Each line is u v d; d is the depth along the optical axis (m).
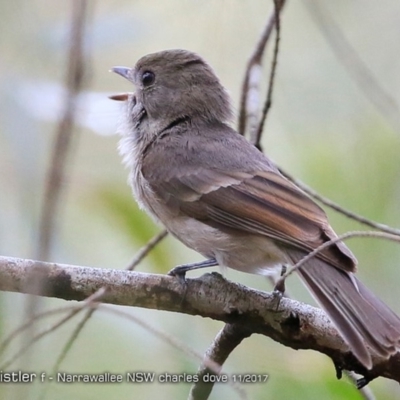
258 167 10.11
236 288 8.80
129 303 8.63
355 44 14.41
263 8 13.62
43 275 6.73
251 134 10.76
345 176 13.16
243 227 9.62
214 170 10.15
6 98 10.12
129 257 12.08
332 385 10.02
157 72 11.34
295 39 14.25
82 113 9.63
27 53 10.50
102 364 11.12
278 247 9.35
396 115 11.57
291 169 13.45
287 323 8.77
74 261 11.88
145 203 10.78
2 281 8.21
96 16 11.02
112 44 10.95
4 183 10.53
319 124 13.80
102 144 12.63
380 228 9.24
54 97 10.09
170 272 8.98
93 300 7.32
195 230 10.04
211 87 11.30
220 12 13.44
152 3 13.24
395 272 12.35
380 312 8.08
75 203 11.73
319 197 9.61
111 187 11.96
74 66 6.40
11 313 9.10
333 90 13.95
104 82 13.52
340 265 8.60
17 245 10.44
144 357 11.17
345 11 14.48
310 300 12.13
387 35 14.40
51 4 10.88
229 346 8.91
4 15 10.48
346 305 8.20
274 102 13.93
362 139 13.48
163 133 11.06
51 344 11.22
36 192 7.64
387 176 13.05
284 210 9.44
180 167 10.36
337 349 8.73
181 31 13.51
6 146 10.53
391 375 8.68
